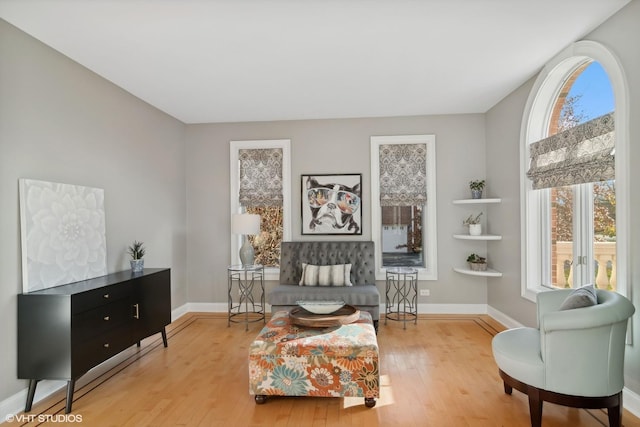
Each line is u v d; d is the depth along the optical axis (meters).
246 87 3.93
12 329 2.60
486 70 3.57
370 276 4.83
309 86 3.93
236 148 5.26
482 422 2.44
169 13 2.50
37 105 2.85
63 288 2.85
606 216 2.92
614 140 2.68
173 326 4.62
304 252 4.94
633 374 2.49
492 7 2.50
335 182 5.14
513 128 4.19
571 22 2.71
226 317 5.02
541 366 2.26
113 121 3.77
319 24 2.68
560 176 3.29
